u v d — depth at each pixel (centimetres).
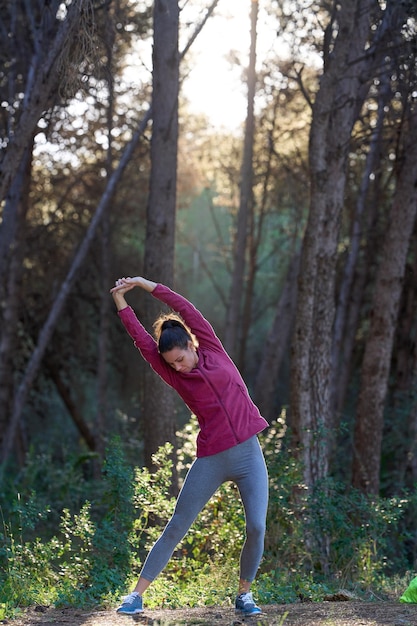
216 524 835
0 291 1900
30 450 1677
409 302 1916
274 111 1864
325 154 1070
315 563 859
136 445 1667
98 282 2394
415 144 1318
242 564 503
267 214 2412
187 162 2328
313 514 869
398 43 1146
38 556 712
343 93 1127
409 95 1220
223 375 482
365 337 2231
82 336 2464
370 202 1988
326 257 1113
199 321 500
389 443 1730
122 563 739
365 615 530
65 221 2166
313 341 1107
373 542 855
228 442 480
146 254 1056
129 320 500
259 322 3412
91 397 3462
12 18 1552
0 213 1941
